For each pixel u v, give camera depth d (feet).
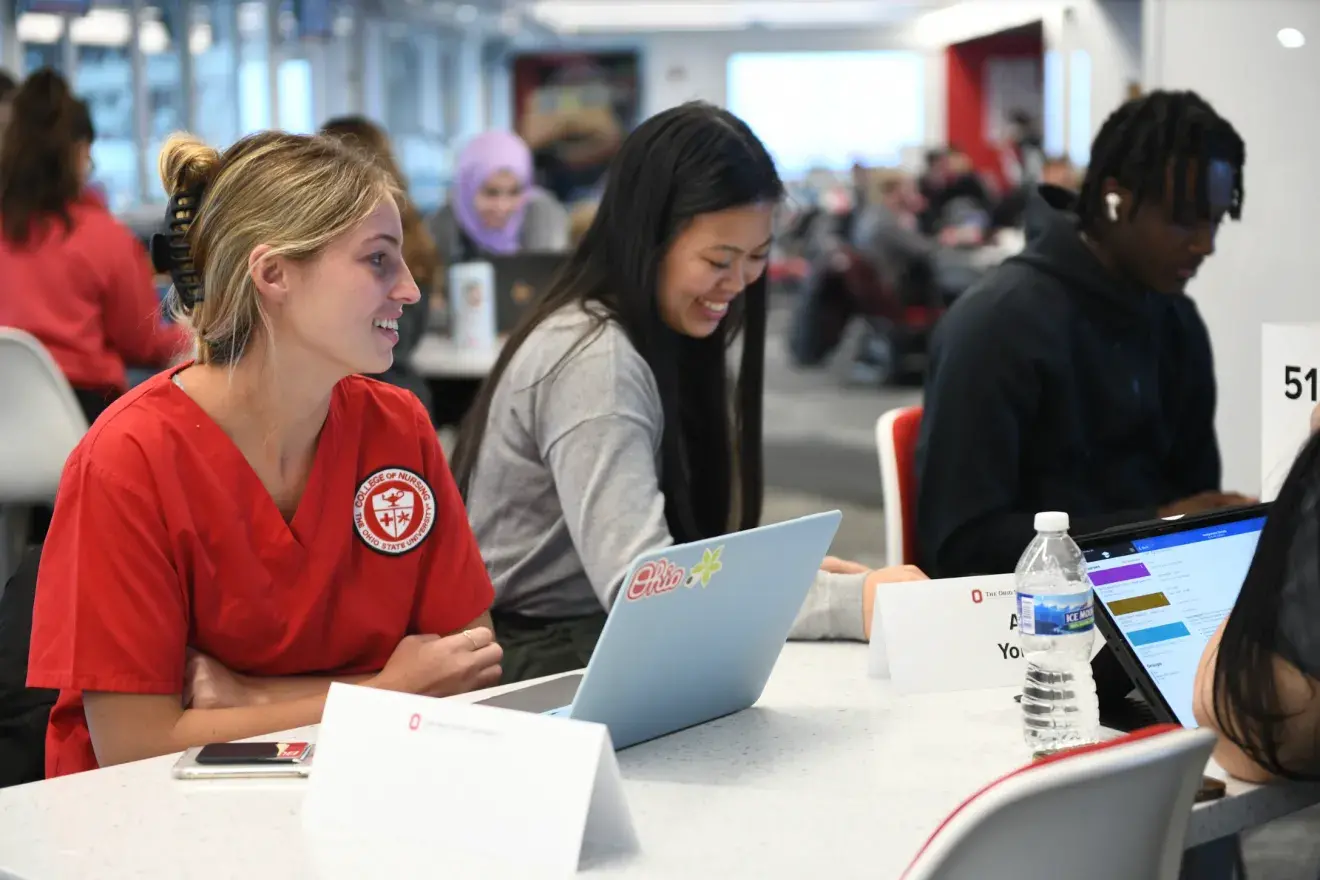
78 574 5.04
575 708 4.34
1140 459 8.48
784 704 5.11
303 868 3.77
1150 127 7.75
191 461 5.22
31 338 11.25
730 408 7.18
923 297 32.68
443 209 19.69
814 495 21.40
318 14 38.93
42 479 11.53
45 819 4.12
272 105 37.47
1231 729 4.17
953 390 7.91
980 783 4.30
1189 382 8.68
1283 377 6.57
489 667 5.66
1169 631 4.92
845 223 39.32
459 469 7.00
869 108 66.28
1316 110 9.90
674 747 4.66
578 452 6.37
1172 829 3.63
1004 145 59.06
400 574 5.72
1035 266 8.13
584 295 6.66
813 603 5.91
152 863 3.81
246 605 5.34
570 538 6.74
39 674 5.04
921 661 5.23
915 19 63.26
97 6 29.55
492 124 66.03
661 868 3.71
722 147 6.44
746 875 3.67
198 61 33.76
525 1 52.70
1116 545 5.07
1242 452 10.55
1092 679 4.82
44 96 12.17
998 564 7.79
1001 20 54.95
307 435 5.45
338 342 5.19
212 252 5.22
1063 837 3.38
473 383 15.28
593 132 68.74
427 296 13.03
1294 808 4.33
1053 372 7.95
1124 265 8.08
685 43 67.62
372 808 4.01
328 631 5.56
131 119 30.78
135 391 5.35
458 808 3.90
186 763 4.51
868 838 3.89
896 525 8.02
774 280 48.47
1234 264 10.43
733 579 4.52
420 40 53.16
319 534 5.48
